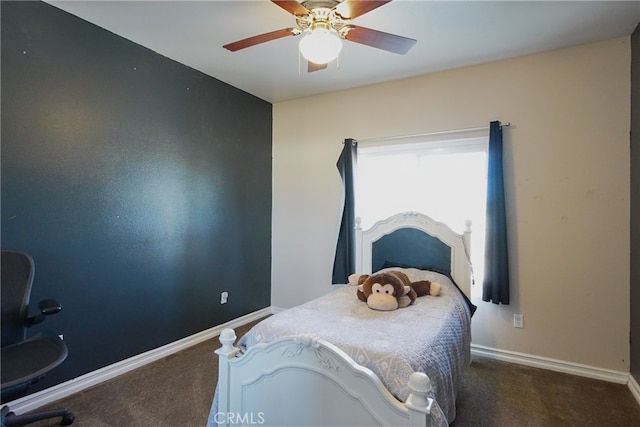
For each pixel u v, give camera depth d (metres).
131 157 2.77
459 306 2.48
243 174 3.89
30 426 2.01
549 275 2.86
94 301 2.52
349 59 3.03
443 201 3.37
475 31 2.55
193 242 3.31
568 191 2.79
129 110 2.74
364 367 1.47
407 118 3.46
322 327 1.89
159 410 2.19
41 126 2.23
